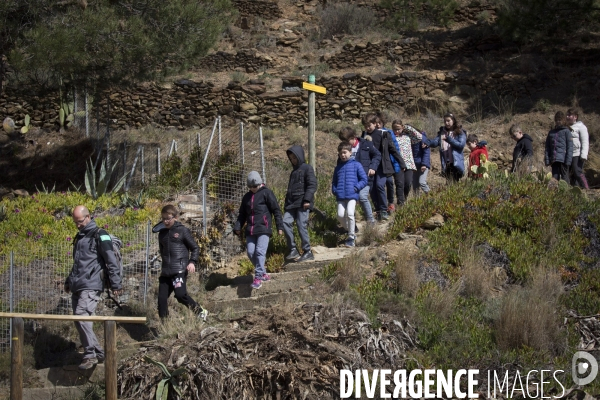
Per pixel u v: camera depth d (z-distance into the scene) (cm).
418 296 756
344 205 908
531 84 1695
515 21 1812
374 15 2286
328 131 1617
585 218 908
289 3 2506
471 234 884
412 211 947
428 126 1578
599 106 1602
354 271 798
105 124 1719
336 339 671
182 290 757
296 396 617
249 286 821
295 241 954
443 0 2102
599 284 786
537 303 720
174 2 1329
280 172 1295
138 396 635
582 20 1828
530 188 959
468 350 671
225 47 2166
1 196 1432
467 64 1847
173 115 1722
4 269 918
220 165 1176
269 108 1684
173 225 771
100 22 1235
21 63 1206
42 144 1677
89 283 708
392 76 1706
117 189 1282
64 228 1096
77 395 684
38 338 783
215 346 665
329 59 1969
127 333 785
